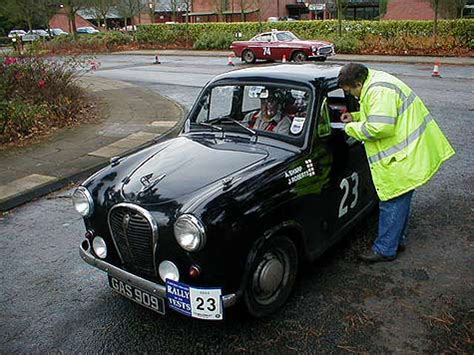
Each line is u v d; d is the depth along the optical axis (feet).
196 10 159.94
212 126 13.64
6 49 58.03
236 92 13.47
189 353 10.38
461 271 13.20
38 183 21.42
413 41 76.38
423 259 13.87
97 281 13.65
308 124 12.09
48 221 18.06
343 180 13.34
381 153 12.42
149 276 10.70
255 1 137.49
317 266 13.61
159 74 61.41
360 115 12.64
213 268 9.76
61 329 11.50
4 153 26.30
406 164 12.25
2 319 11.98
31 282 13.69
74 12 117.91
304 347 10.39
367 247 14.58
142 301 10.87
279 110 12.65
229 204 9.79
